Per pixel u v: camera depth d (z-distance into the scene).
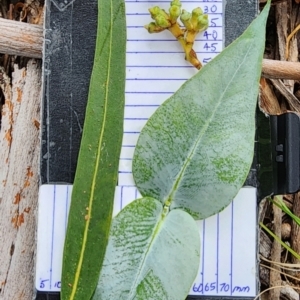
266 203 0.30
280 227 0.29
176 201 0.24
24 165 0.27
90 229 0.23
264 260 0.29
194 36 0.25
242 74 0.23
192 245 0.23
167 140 0.24
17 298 0.27
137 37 0.25
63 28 0.26
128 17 0.26
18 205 0.27
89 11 0.26
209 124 0.23
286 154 0.25
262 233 0.29
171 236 0.23
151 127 0.24
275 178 0.26
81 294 0.23
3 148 0.27
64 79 0.26
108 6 0.23
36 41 0.27
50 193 0.25
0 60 0.29
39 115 0.27
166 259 0.23
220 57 0.23
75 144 0.25
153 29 0.25
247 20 0.26
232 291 0.25
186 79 0.25
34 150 0.27
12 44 0.27
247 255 0.25
